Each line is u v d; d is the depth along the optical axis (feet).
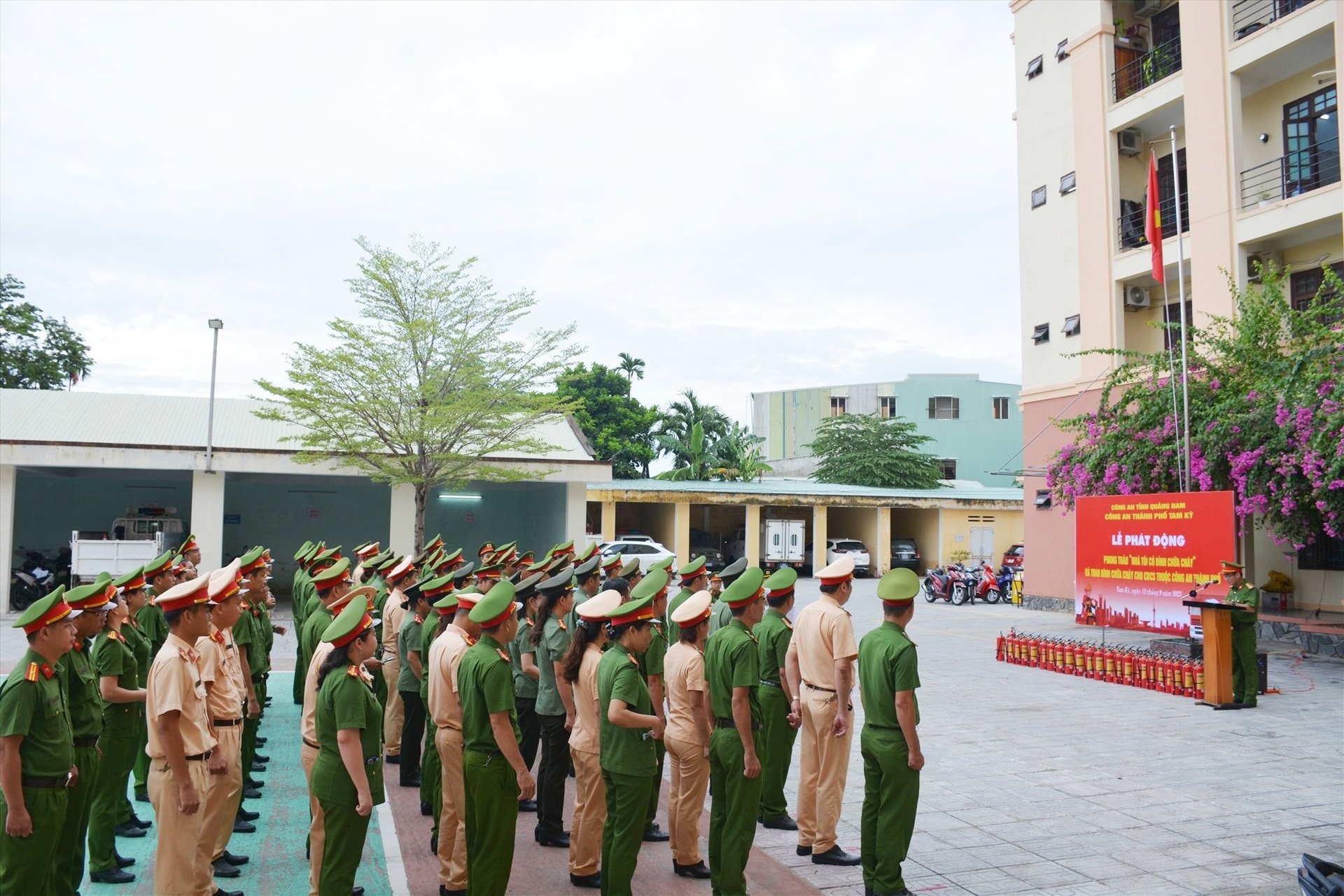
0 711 14.08
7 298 119.44
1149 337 72.64
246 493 88.79
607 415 147.23
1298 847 21.22
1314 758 29.12
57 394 85.51
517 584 25.93
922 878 19.27
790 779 27.55
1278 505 48.91
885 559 117.29
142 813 23.65
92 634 17.03
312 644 23.26
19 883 14.30
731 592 17.94
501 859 16.15
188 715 16.17
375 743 15.75
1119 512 51.67
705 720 18.19
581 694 18.79
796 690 20.49
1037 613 76.07
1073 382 73.82
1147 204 59.93
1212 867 19.95
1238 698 37.70
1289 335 55.42
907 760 17.61
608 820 16.84
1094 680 43.60
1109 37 72.59
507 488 96.58
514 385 70.85
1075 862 20.22
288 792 25.36
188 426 81.00
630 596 19.02
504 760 16.22
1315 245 61.11
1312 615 58.65
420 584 24.86
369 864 20.29
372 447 68.64
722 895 17.34
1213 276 62.49
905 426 149.48
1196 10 64.18
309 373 66.23
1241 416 49.96
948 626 66.85
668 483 116.98
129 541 66.90
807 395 179.01
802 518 125.18
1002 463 164.04
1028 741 31.32
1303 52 59.62
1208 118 63.21
